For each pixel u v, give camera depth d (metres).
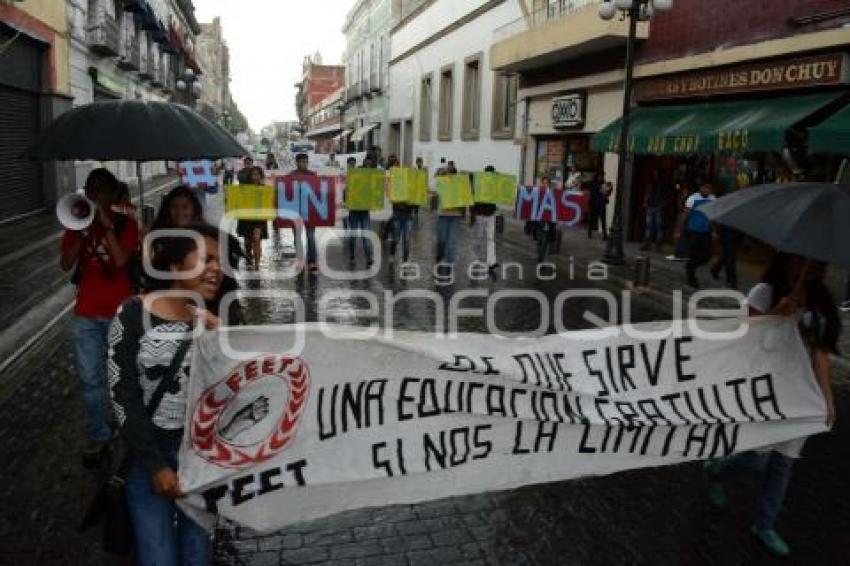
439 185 12.00
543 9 20.75
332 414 2.87
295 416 2.79
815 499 4.45
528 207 13.12
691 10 14.96
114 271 4.32
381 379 2.96
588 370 3.46
